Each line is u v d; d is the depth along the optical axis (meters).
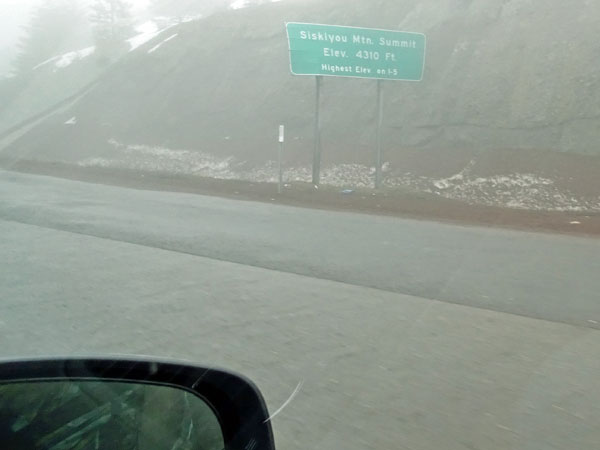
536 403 6.00
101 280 10.83
